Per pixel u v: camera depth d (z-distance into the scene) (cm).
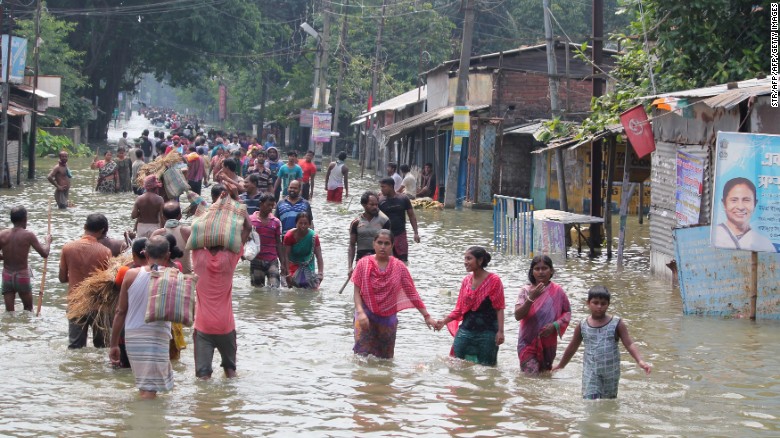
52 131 6406
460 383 1092
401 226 1738
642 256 2353
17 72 3809
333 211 3222
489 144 3644
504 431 906
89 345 1256
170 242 1154
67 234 2348
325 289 1747
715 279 1548
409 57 7600
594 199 2527
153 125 14975
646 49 2300
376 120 6656
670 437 895
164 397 1013
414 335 1374
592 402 1016
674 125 1900
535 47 4069
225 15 7344
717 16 2245
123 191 3675
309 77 8062
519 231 2314
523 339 1144
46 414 939
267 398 1016
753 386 1091
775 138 1448
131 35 7375
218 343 1093
